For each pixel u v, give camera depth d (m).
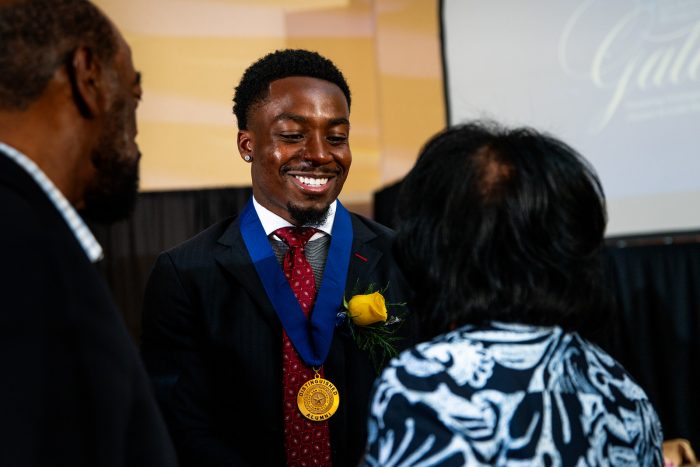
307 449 1.53
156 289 1.61
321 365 1.54
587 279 0.95
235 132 5.72
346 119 1.62
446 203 0.95
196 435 1.53
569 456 0.86
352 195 5.73
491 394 0.87
